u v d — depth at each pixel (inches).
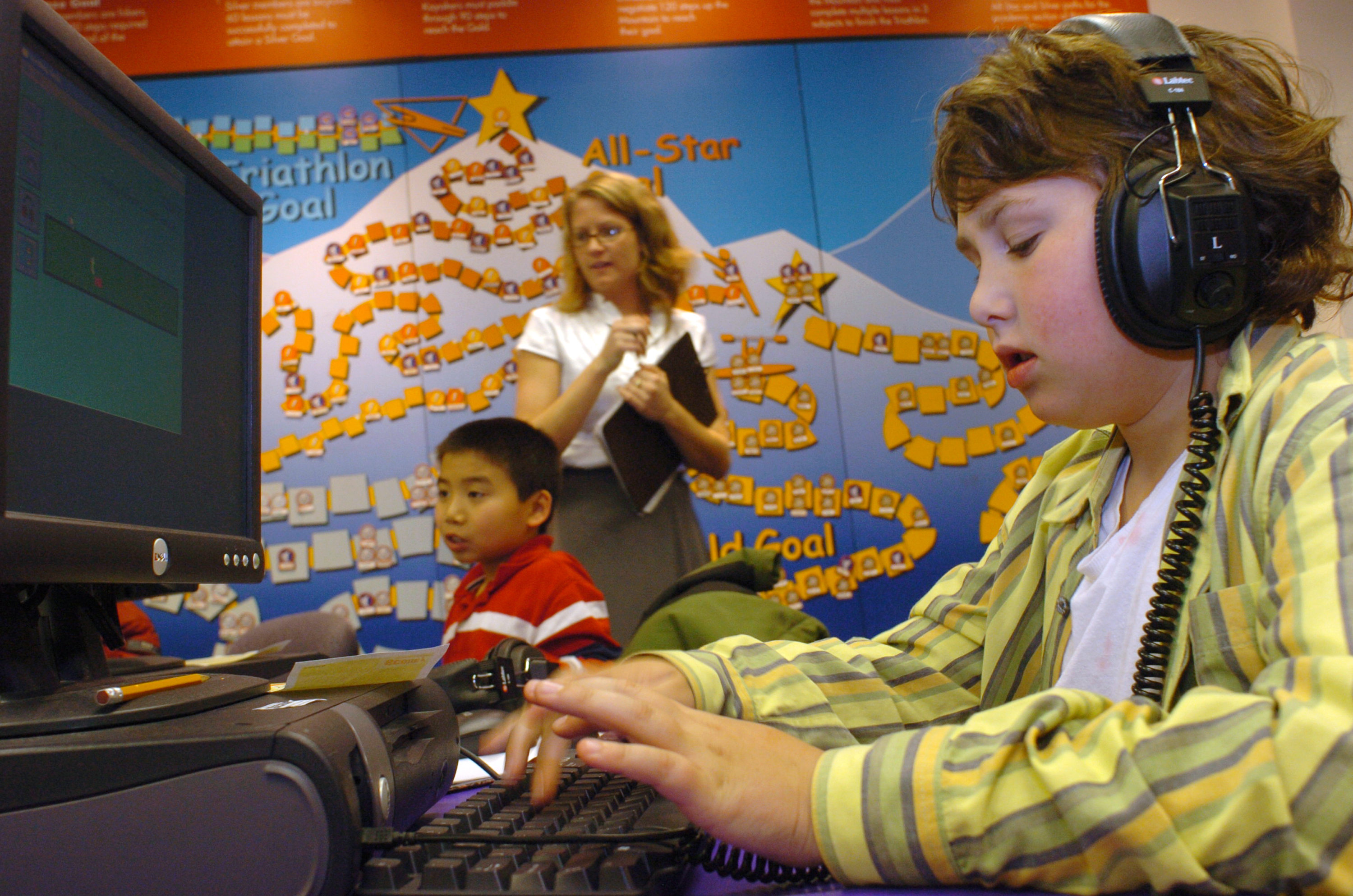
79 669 23.4
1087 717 15.6
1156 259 18.4
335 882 14.6
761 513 120.0
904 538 120.3
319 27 124.6
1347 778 12.5
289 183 122.6
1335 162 20.5
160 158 25.3
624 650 60.3
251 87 123.6
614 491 92.6
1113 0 127.3
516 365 109.5
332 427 119.4
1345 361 17.9
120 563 21.1
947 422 122.4
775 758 16.1
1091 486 25.0
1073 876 13.9
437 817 20.6
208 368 27.4
